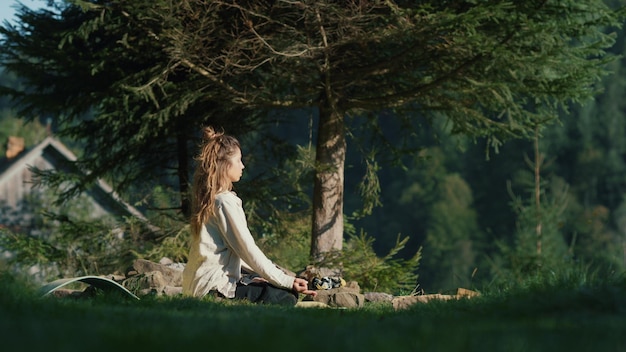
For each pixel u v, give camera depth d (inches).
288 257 550.0
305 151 485.7
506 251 722.2
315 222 500.4
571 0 440.5
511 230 1836.9
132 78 462.0
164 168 559.2
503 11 403.5
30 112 515.8
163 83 454.3
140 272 319.0
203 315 142.6
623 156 1934.1
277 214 547.2
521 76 461.1
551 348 81.0
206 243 248.4
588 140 1913.1
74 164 552.4
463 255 1824.6
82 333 83.4
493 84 429.7
